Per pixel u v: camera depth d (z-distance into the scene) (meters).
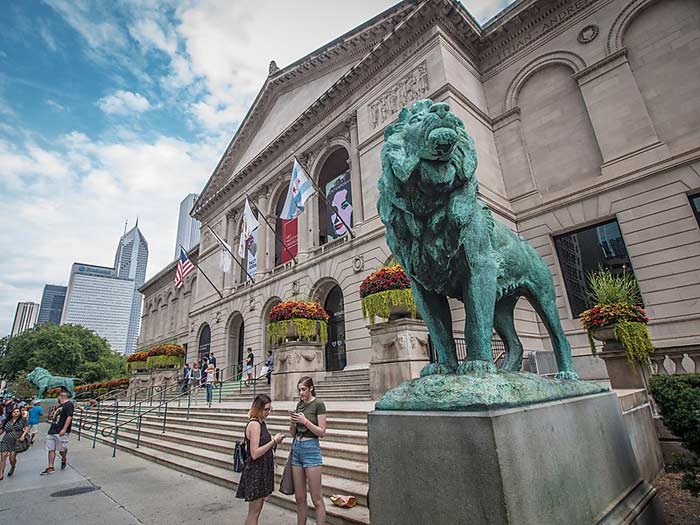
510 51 19.69
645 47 15.49
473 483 2.08
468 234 2.95
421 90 18.50
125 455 11.30
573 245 16.22
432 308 3.34
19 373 52.44
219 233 34.19
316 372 14.18
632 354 7.15
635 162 14.70
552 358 13.02
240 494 4.41
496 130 19.36
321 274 21.25
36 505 6.65
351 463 6.17
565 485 2.42
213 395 20.12
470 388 2.38
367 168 20.00
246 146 34.00
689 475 4.33
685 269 13.09
